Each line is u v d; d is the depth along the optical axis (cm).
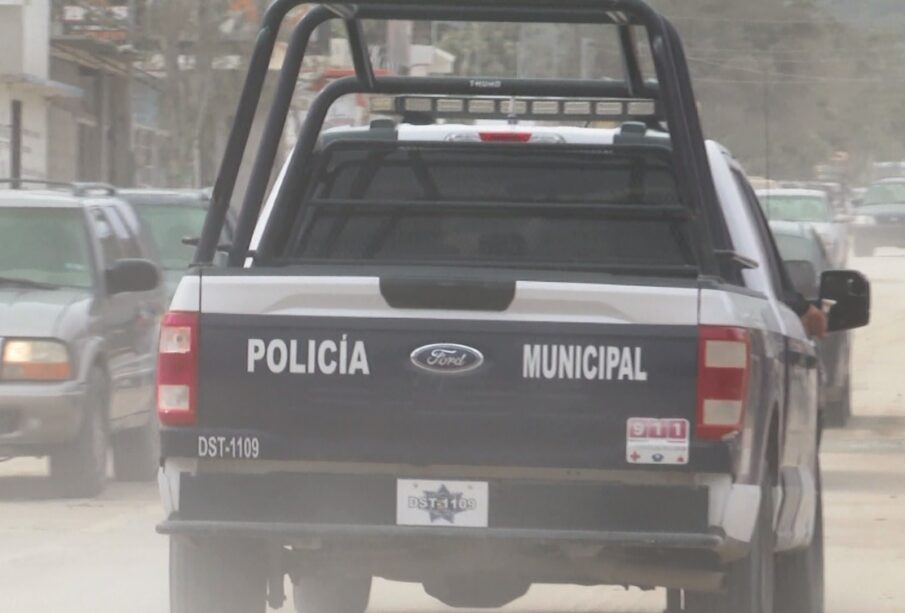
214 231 1817
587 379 1653
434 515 1670
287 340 1675
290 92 1888
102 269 3653
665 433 1650
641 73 2066
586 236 2023
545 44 15825
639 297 1653
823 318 2238
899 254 14438
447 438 1664
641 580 1728
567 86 2094
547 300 1653
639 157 2048
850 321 2306
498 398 1659
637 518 1656
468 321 1662
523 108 2105
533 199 2064
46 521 3192
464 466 1664
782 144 16975
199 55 10500
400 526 1670
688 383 1650
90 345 3488
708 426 1648
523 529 1659
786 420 1909
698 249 1820
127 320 3731
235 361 1677
